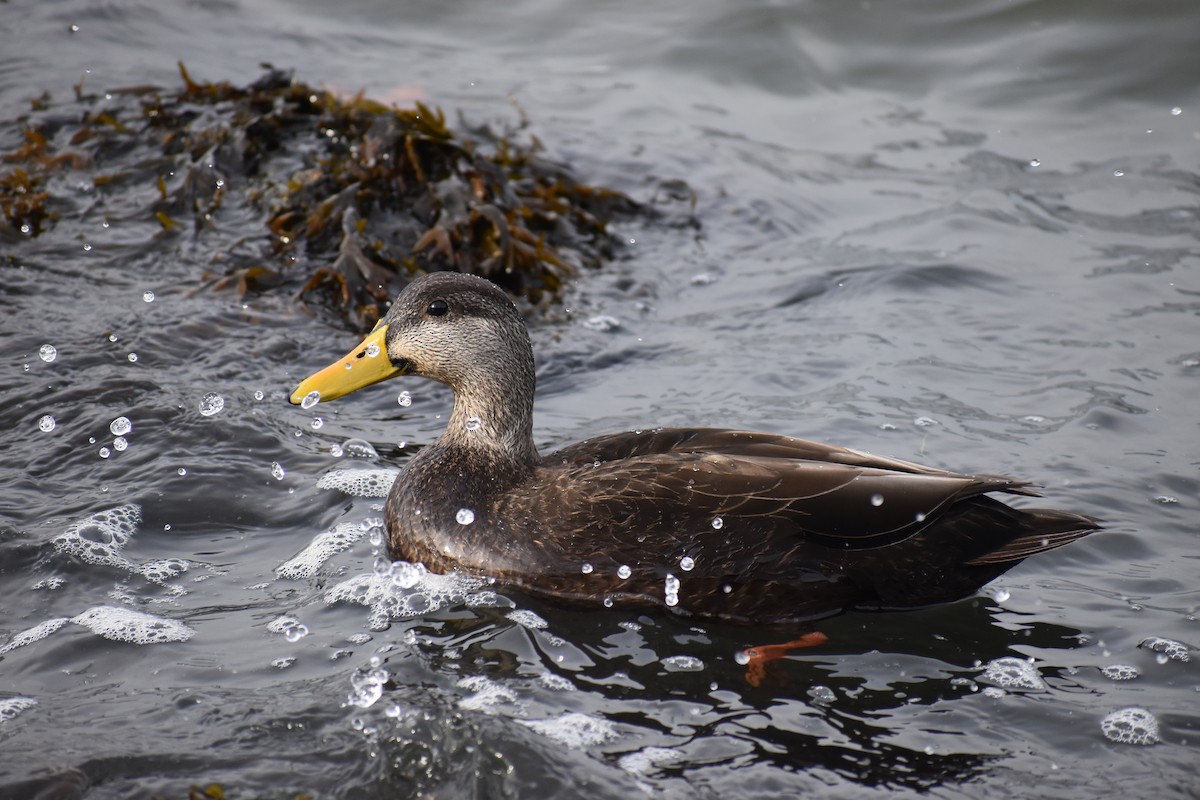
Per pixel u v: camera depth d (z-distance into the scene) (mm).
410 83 18953
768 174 17266
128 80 18172
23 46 19062
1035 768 7230
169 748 7137
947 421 11625
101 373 11930
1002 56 19750
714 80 19641
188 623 8531
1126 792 6992
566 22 21109
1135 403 11906
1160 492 10422
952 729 7605
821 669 8250
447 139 15023
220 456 10711
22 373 11883
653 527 8758
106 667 7992
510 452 9672
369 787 6887
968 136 18141
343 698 7633
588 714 7668
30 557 9172
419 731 7270
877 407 11867
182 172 15633
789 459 8930
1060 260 15000
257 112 16375
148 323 12914
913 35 20312
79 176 15617
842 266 14984
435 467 9578
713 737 7480
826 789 7020
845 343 13234
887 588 8766
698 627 8734
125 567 9188
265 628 8492
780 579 8695
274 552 9500
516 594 8992
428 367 9758
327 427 11523
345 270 13523
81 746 7117
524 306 13922
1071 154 17531
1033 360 12820
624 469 9039
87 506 9883
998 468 10797
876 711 7789
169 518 9859
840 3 20812
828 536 8633
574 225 15578
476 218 14328
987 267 14836
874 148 17953
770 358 12938
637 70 19859
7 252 14164
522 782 6914
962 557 8656
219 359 12453
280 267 14039
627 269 14969
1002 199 16484
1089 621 8797
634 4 21328
